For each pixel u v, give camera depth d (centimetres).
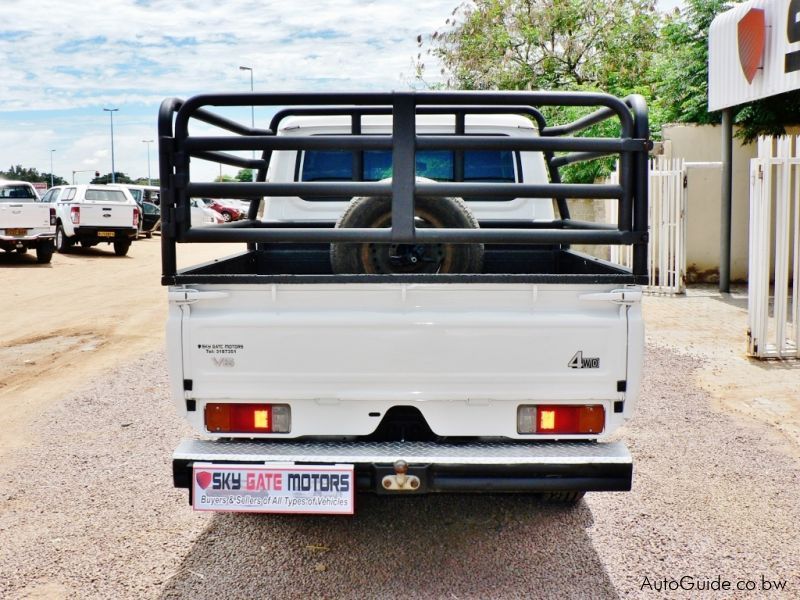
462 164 523
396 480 324
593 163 1559
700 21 1427
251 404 343
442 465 325
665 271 1230
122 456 533
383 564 373
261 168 505
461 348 333
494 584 352
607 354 334
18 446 556
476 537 402
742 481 477
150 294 1371
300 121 539
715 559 377
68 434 583
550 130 481
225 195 329
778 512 431
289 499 324
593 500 451
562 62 2088
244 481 325
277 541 400
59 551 390
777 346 791
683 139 1348
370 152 539
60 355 870
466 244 364
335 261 381
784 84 1015
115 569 371
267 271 510
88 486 478
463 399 340
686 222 1317
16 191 1980
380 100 323
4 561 379
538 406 342
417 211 377
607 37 2036
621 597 341
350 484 321
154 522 425
